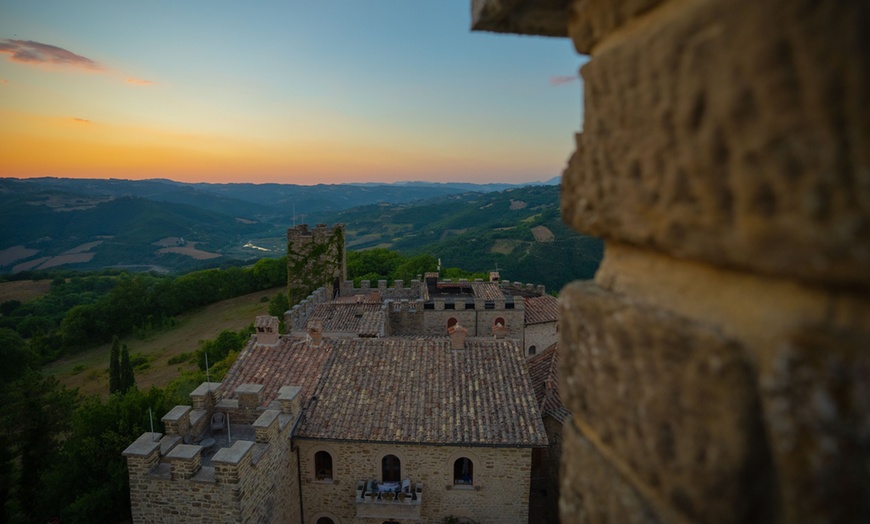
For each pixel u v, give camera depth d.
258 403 17.42
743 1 1.25
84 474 20.19
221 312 68.56
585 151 2.11
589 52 2.21
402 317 31.66
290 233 39.84
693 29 1.42
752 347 1.40
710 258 1.47
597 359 2.09
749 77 1.24
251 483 14.15
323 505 17.52
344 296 40.22
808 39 1.10
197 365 44.81
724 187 1.37
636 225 1.78
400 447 16.89
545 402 21.83
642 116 1.69
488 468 16.83
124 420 21.25
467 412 17.33
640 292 1.91
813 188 1.13
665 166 1.59
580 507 2.25
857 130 1.05
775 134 1.20
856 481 1.13
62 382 49.00
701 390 1.52
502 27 2.57
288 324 26.80
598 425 2.09
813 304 1.26
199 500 13.64
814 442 1.20
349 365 19.61
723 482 1.43
